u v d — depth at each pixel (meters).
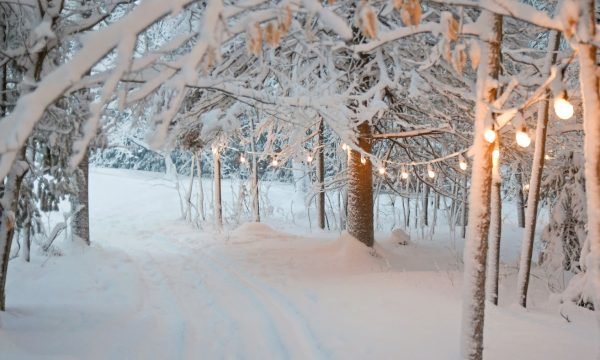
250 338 5.81
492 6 3.45
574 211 9.78
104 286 8.19
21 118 2.58
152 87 3.17
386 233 18.27
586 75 3.16
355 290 7.60
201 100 9.45
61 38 5.42
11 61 5.52
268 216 22.38
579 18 3.12
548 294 8.68
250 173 21.02
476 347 3.95
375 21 2.76
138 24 2.76
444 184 18.52
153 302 7.55
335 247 11.50
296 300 7.38
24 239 9.39
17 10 5.51
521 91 7.38
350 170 11.80
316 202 22.50
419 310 6.33
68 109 5.91
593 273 3.21
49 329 5.34
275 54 7.75
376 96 7.88
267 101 4.84
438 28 3.83
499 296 8.33
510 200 26.98
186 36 3.25
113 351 4.96
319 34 6.72
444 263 12.52
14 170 5.29
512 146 10.27
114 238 16.58
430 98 10.03
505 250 16.20
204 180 29.09
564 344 5.11
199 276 9.52
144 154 33.00
